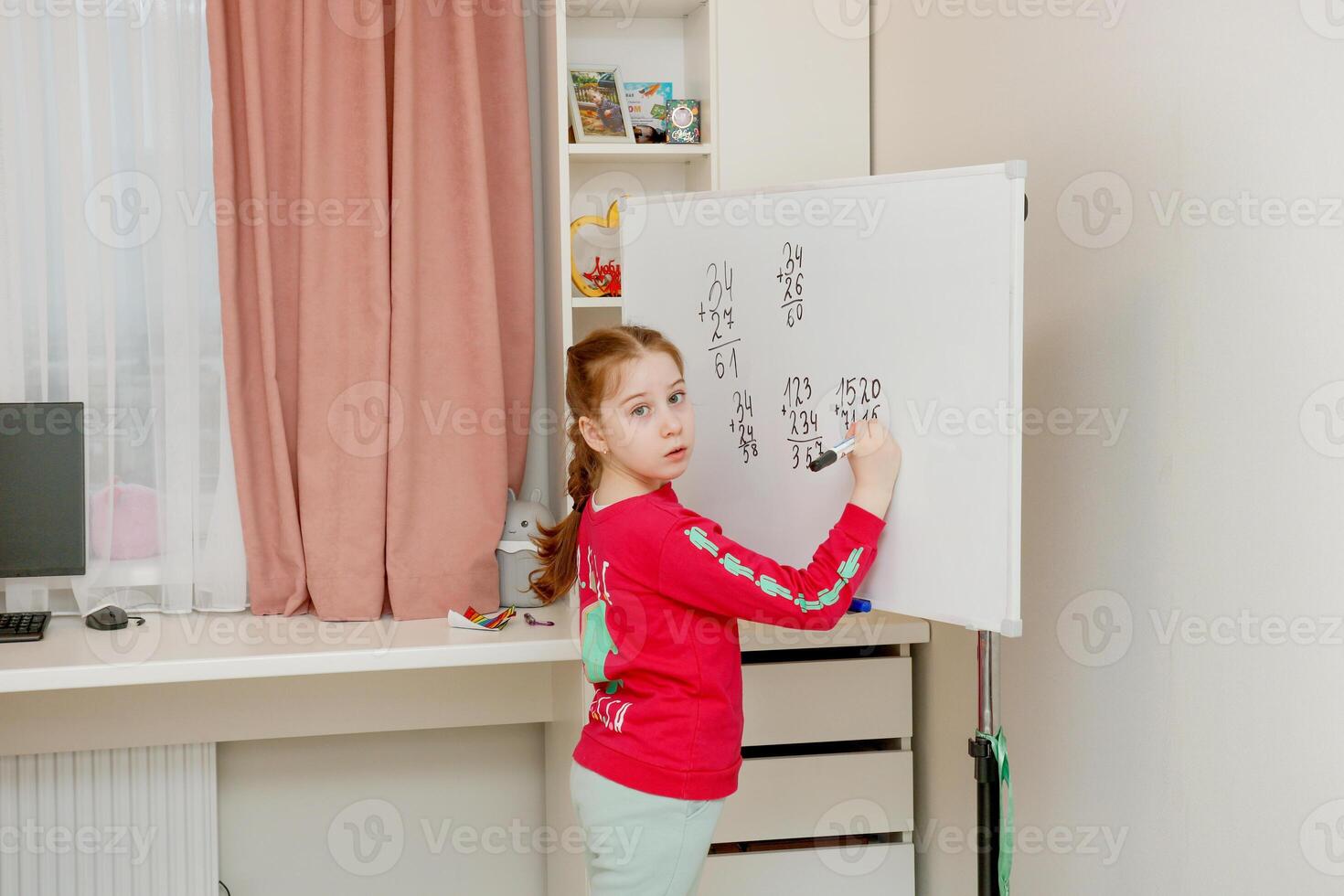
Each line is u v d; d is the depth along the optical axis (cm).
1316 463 114
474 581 211
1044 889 166
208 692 215
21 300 205
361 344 207
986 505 130
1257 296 121
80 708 210
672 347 150
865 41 218
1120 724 147
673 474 149
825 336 149
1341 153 109
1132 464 143
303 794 234
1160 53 135
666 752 144
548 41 220
